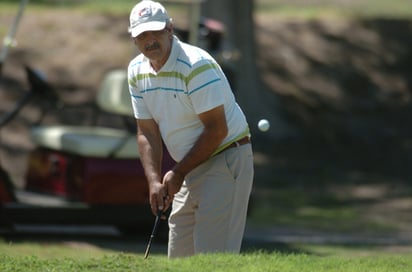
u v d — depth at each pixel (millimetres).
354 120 64438
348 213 45656
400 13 82625
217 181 18125
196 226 18312
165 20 17234
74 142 31922
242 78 60250
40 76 33969
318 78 68125
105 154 31875
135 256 17109
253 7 60312
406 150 61250
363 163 58625
